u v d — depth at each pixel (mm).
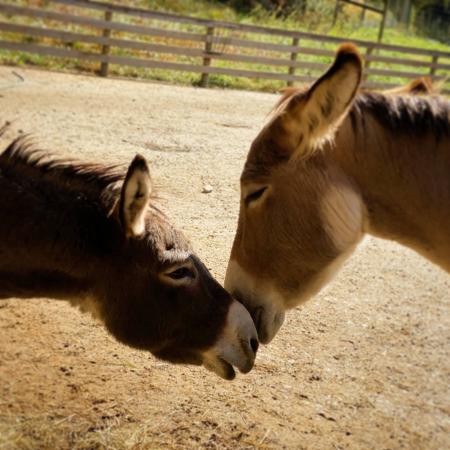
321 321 4605
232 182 7375
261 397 3609
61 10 16594
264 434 3273
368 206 2537
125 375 3646
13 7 12367
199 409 3418
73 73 13312
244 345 2779
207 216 6215
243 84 15922
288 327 4453
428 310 5027
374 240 6477
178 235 2838
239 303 2816
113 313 2783
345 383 3871
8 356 3662
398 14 34000
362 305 4961
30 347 3787
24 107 9469
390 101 2504
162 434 3174
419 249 2607
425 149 2451
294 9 24828
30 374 3523
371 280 5473
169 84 14266
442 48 27969
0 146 6281
